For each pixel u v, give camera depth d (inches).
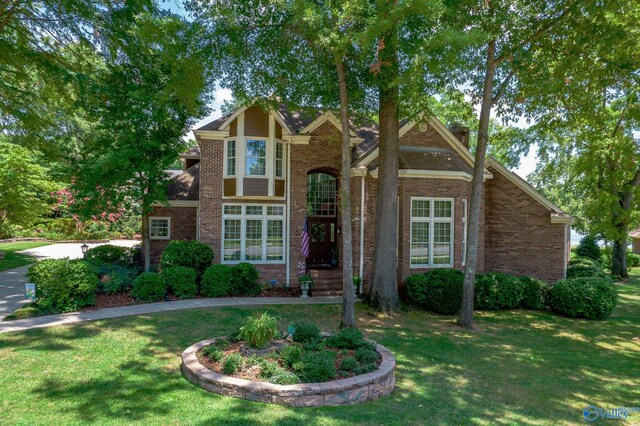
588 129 845.2
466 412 234.8
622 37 426.9
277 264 626.2
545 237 646.5
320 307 507.2
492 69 449.1
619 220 888.3
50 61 536.4
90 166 511.5
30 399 224.5
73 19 517.7
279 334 306.7
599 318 510.6
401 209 559.5
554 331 448.5
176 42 399.2
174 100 529.3
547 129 595.8
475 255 454.9
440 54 351.9
